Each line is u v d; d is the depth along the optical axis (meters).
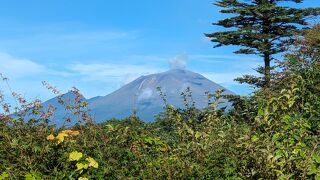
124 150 8.91
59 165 8.05
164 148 9.47
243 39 30.64
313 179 7.20
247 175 7.39
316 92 9.90
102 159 8.38
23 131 8.91
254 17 31.84
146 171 8.30
